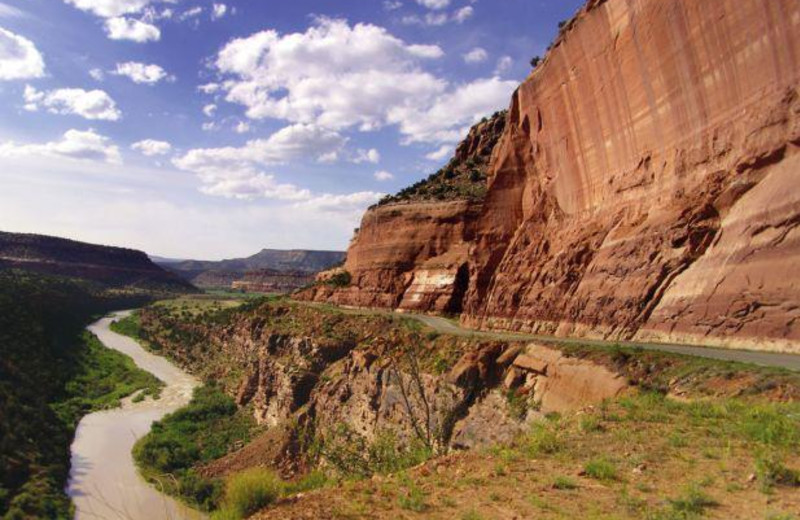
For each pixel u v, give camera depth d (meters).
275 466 40.38
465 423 26.23
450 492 9.16
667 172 25.44
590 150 32.94
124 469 48.16
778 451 9.47
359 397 38.72
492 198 45.66
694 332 20.14
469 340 31.88
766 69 20.23
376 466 13.72
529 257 37.00
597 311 26.53
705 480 8.52
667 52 25.41
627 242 26.12
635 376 18.09
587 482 9.09
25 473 42.50
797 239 17.20
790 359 15.52
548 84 38.25
